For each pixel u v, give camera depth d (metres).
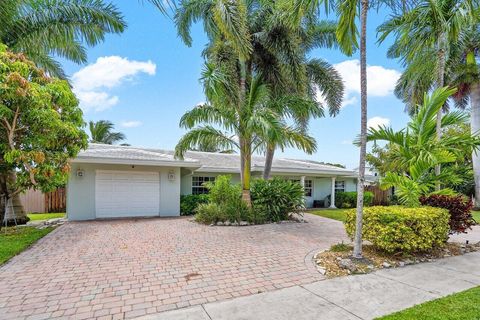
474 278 4.86
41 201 15.63
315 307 3.74
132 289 4.37
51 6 10.20
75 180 11.88
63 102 8.66
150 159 12.45
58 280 4.72
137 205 13.03
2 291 4.27
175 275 4.99
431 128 7.56
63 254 6.28
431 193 7.81
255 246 7.09
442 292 4.23
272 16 10.45
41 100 7.75
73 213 11.80
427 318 3.38
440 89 7.32
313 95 13.62
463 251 6.74
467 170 11.92
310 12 6.86
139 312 3.64
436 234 6.20
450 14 8.33
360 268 5.28
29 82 7.77
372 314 3.53
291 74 11.20
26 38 10.20
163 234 8.56
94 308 3.75
